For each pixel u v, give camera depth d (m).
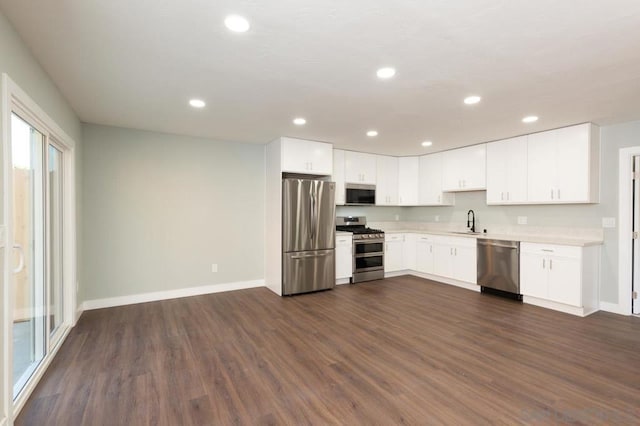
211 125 4.00
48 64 2.34
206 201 4.71
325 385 2.26
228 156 4.89
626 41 1.99
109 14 1.75
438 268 5.40
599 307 3.95
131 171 4.19
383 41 2.03
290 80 2.62
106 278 4.05
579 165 3.85
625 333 3.18
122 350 2.82
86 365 2.55
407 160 6.19
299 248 4.69
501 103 3.14
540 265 4.00
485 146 4.93
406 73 2.48
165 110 3.41
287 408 2.01
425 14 1.74
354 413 1.96
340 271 5.23
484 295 4.60
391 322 3.51
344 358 2.67
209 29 1.90
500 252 4.43
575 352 2.76
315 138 4.68
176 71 2.46
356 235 5.38
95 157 3.97
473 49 2.11
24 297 2.36
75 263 3.41
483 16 1.75
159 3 1.65
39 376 2.33
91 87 2.77
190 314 3.78
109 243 4.07
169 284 4.46
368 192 5.82
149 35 1.96
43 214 2.59
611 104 3.14
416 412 1.96
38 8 1.69
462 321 3.53
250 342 2.99
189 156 4.58
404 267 5.95
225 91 2.87
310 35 1.96
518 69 2.40
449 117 3.59
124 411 1.98
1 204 1.73
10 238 1.81
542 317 3.65
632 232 3.77
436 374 2.40
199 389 2.22
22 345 2.34
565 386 2.23
